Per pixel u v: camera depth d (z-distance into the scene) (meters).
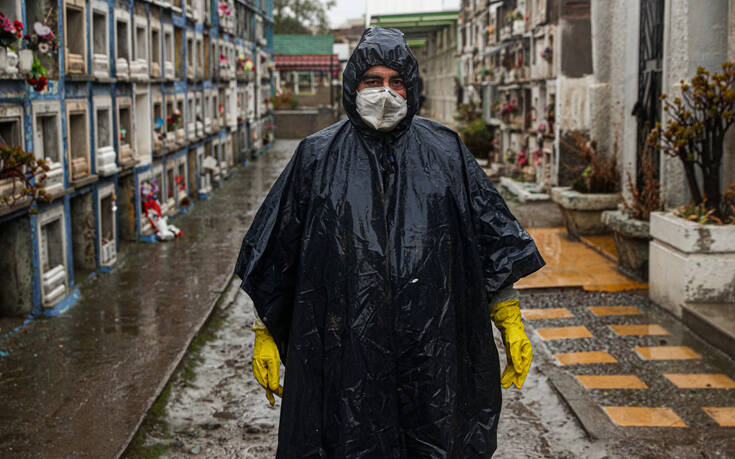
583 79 18.03
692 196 9.88
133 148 16.20
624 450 6.02
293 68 68.94
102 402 7.07
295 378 3.05
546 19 20.92
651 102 12.45
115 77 14.87
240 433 6.56
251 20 40.84
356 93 3.05
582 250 14.19
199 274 13.25
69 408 6.94
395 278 2.99
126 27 15.84
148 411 6.85
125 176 16.33
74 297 11.39
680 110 9.37
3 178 9.26
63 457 5.88
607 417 6.66
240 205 22.92
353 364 2.96
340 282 2.99
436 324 3.00
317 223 3.04
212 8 28.09
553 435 6.39
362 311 2.97
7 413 6.83
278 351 3.27
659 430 6.37
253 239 3.18
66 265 11.56
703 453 5.91
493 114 32.09
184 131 22.62
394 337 2.99
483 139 32.25
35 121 10.52
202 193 24.39
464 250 3.10
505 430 6.52
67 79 11.81
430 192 3.05
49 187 10.96
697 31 10.02
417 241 3.01
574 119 18.27
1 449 6.03
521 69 25.89
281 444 3.09
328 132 3.17
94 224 13.27
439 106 59.09
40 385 7.60
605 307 10.34
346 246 3.00
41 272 10.51
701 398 7.03
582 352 8.50
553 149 20.50
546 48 20.78
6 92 9.58
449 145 3.18
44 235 11.19
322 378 3.03
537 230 16.77
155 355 8.52
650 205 11.62
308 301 3.04
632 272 11.94
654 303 10.38
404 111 3.04
